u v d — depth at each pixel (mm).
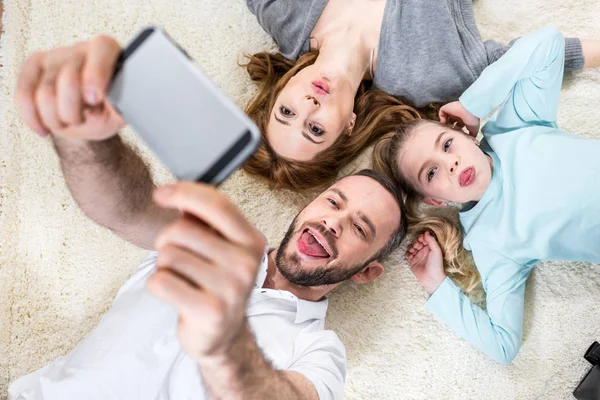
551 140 1276
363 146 1502
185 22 1528
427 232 1393
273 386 603
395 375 1375
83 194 691
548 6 1466
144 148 1460
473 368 1362
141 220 799
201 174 431
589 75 1426
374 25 1396
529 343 1364
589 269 1373
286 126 1295
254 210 1475
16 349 1386
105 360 1032
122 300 1131
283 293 1201
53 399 1036
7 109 1446
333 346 1123
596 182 1209
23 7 1490
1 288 1400
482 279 1349
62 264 1424
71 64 453
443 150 1278
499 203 1321
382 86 1446
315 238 1241
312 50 1435
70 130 499
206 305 377
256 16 1474
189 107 440
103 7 1515
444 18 1344
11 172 1438
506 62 1273
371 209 1250
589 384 1276
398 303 1409
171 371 1035
